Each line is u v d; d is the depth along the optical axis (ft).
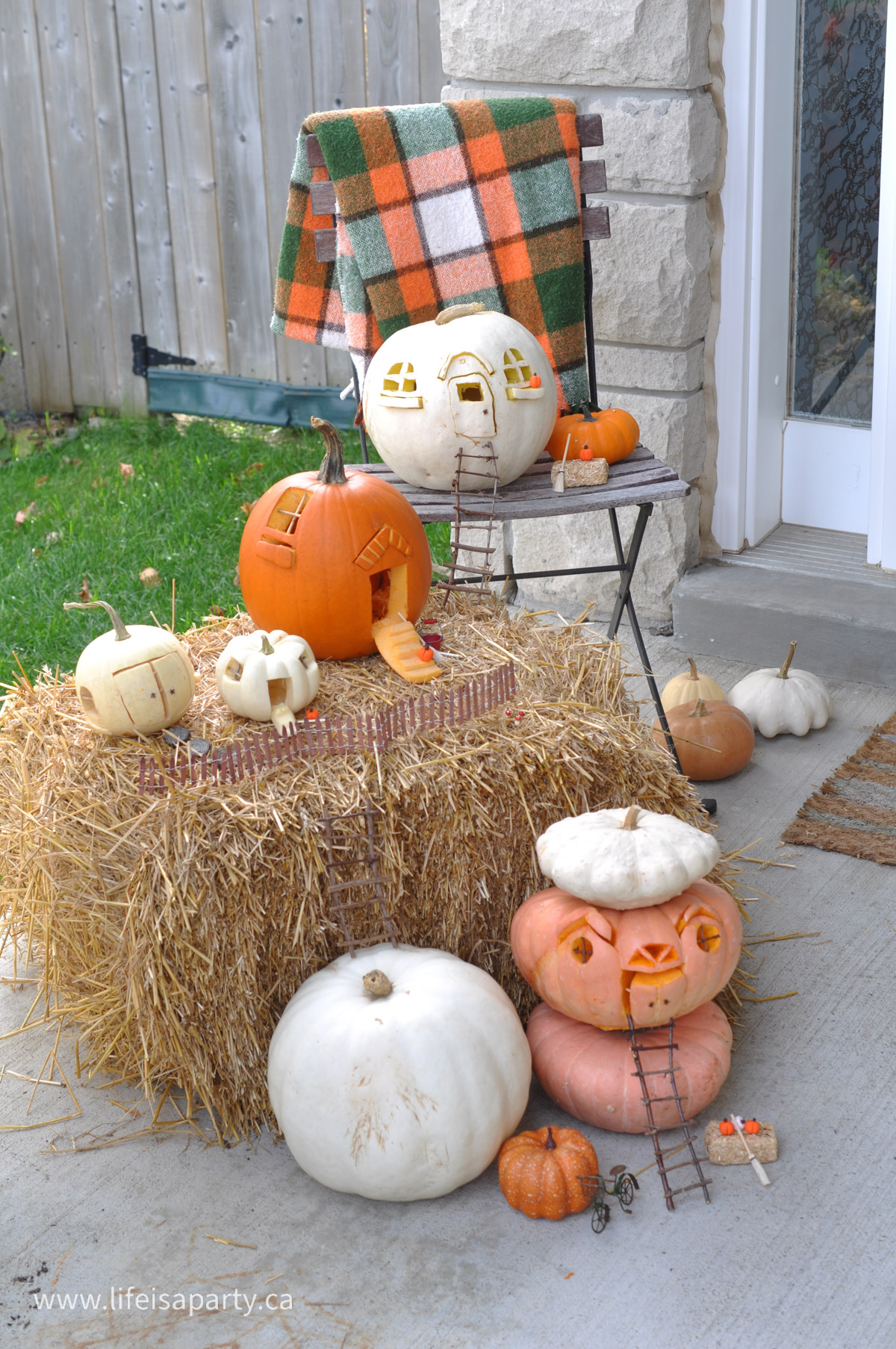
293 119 18.76
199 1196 7.54
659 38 12.21
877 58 12.81
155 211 20.15
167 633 8.23
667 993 7.43
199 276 20.30
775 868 10.24
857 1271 6.83
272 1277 6.96
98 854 7.76
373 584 9.22
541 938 7.68
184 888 7.32
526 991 8.68
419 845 8.00
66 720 8.53
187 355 20.93
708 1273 6.86
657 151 12.60
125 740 8.14
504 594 14.71
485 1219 7.27
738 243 13.21
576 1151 7.28
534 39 12.76
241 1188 7.59
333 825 7.67
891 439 13.19
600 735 8.39
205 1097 7.84
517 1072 7.39
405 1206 7.39
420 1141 7.02
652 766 8.69
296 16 18.15
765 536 14.82
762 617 13.29
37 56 19.88
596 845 7.50
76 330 21.50
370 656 9.07
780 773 11.59
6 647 13.73
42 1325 6.75
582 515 14.17
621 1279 6.85
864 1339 6.46
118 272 20.81
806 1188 7.37
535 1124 7.97
